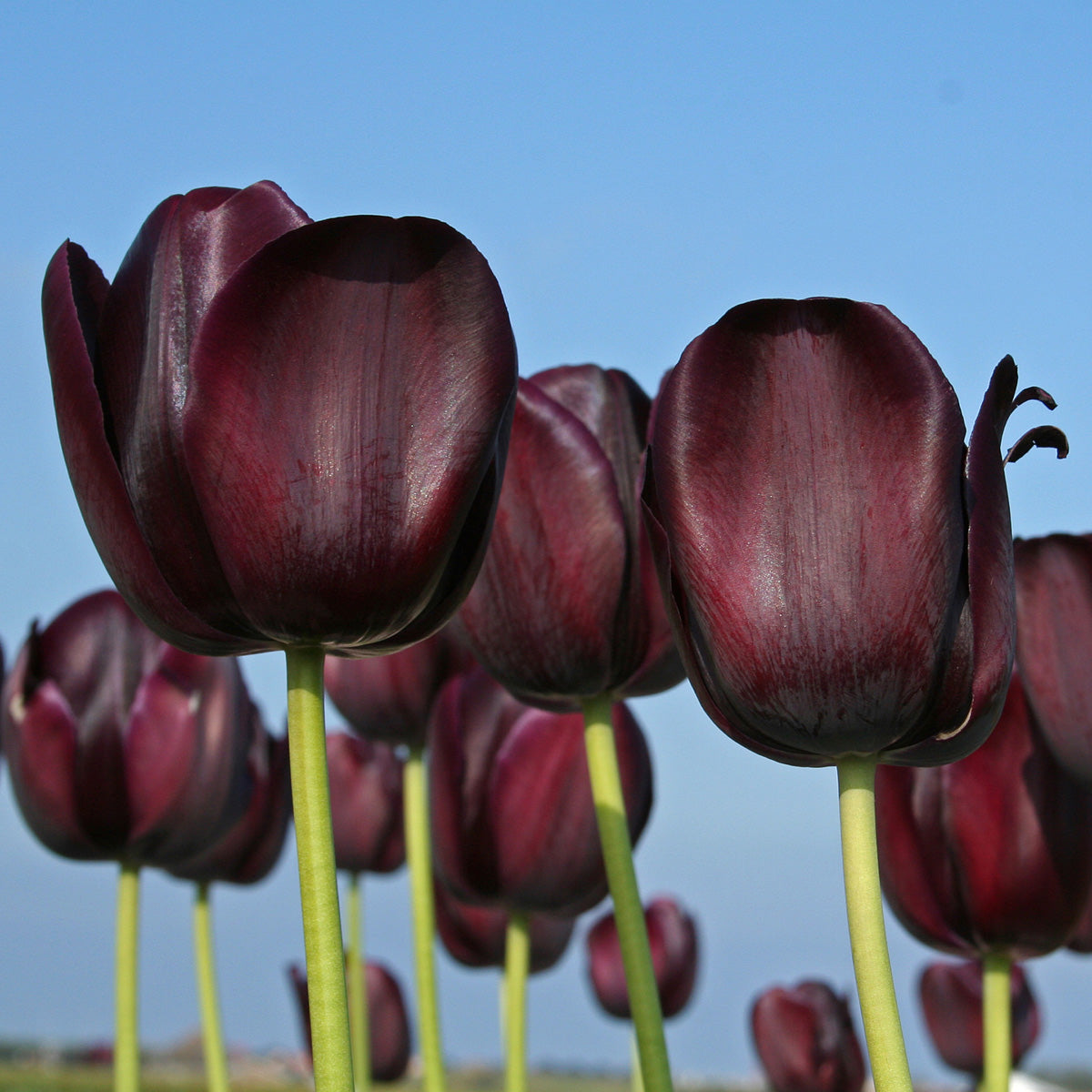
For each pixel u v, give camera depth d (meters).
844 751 0.64
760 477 0.63
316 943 0.62
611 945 1.54
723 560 0.63
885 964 0.63
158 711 0.89
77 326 0.64
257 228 0.64
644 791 0.88
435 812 0.91
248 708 0.94
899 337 0.63
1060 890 0.79
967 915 0.79
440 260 0.62
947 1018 1.29
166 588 0.63
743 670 0.63
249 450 0.62
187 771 0.89
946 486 0.63
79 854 0.89
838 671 0.63
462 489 0.62
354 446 0.62
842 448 0.63
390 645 0.64
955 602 0.63
